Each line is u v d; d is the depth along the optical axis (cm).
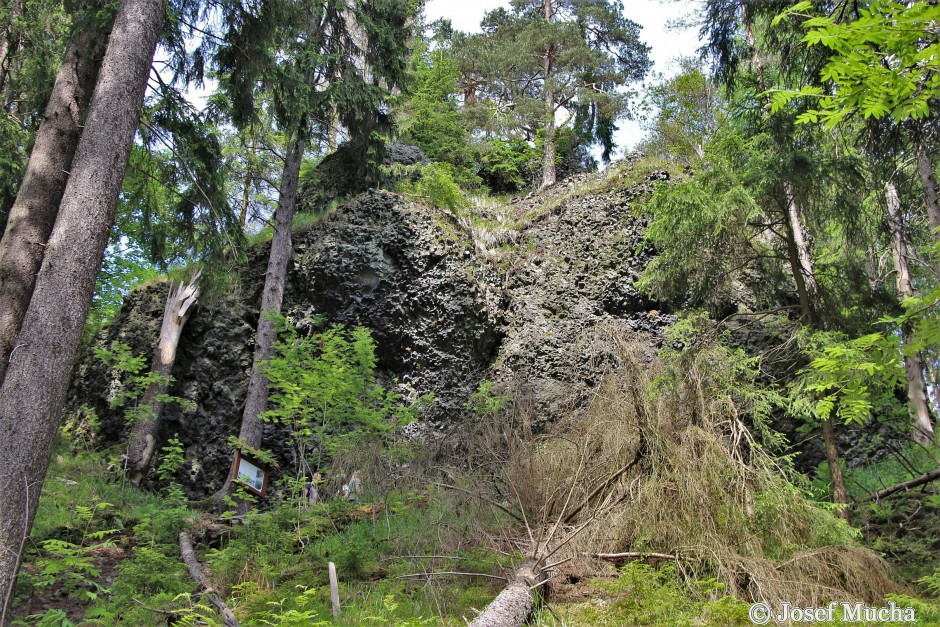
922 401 1127
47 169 801
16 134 1193
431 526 724
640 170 1527
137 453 1224
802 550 618
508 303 1426
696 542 611
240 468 971
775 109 483
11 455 575
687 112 1753
